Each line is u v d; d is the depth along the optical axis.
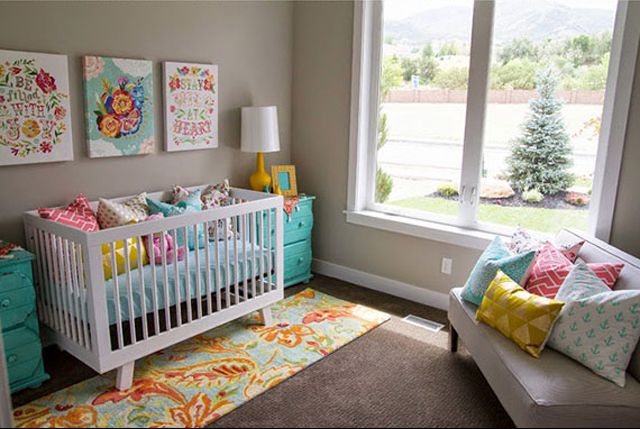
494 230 3.43
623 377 2.01
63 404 2.41
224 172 3.88
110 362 2.46
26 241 2.82
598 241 2.66
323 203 4.26
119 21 3.08
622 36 2.71
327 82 4.04
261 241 3.22
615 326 2.06
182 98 3.46
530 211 3.29
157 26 3.28
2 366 2.02
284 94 4.24
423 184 3.76
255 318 3.42
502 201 3.39
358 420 2.34
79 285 2.46
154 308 2.62
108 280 2.71
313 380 2.67
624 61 2.70
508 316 2.32
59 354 2.89
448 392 2.57
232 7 3.71
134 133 3.23
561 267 2.45
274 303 3.57
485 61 3.28
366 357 2.92
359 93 3.85
